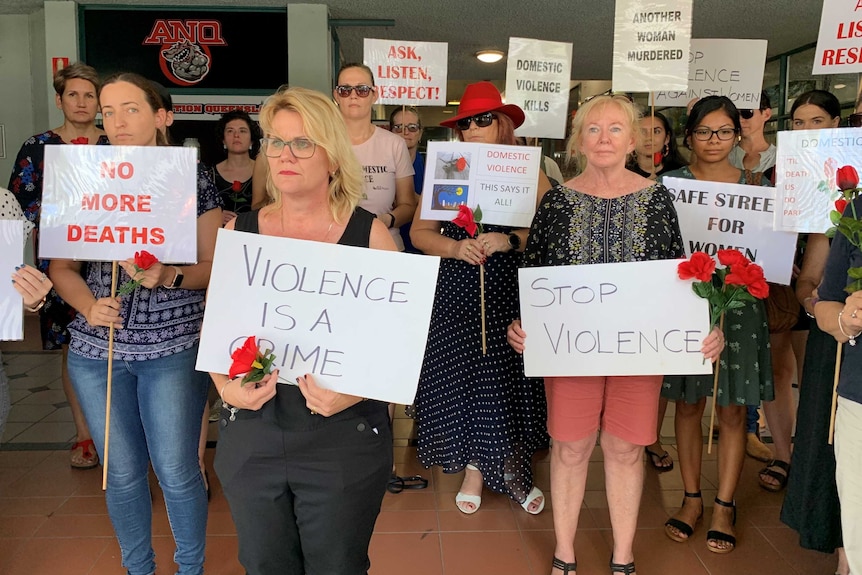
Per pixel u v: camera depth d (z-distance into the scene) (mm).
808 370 2227
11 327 1786
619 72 2727
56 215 1875
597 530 2645
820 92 2725
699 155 2512
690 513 2625
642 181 2088
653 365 1958
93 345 1910
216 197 2086
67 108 2883
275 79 5926
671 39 2650
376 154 3049
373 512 1555
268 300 1487
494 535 2607
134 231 1880
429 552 2479
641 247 2010
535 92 3027
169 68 5852
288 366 1479
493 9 5918
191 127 5949
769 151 3721
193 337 1971
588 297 1987
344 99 2977
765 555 2467
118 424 1941
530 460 2748
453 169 2580
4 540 2520
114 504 2008
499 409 2645
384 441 1558
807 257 2289
